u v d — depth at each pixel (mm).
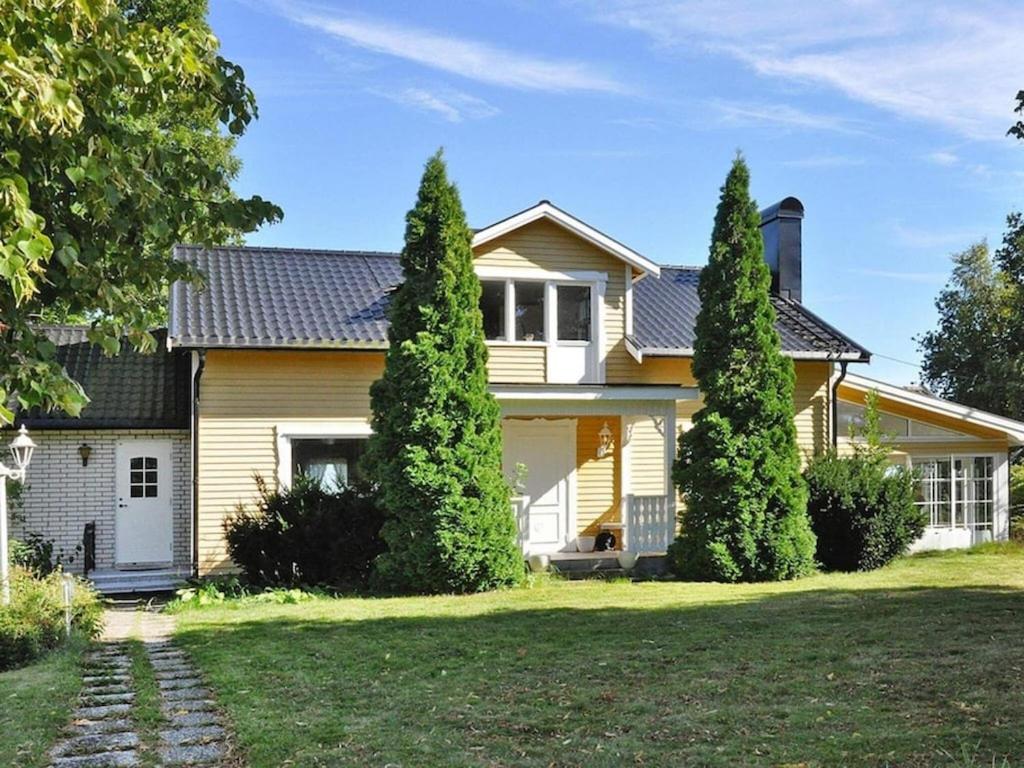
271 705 7711
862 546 17297
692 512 16734
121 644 11219
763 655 9258
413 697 7934
